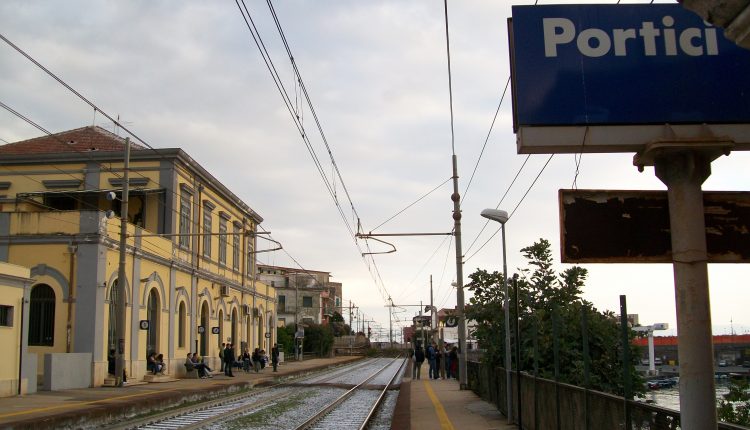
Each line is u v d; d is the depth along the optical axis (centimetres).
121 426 1712
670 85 702
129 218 3553
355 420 1977
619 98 701
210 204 4091
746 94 698
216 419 1931
